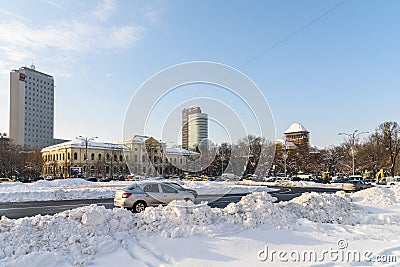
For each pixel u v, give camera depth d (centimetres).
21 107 11988
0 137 8956
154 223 766
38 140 12525
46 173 8144
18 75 12044
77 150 7175
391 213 1159
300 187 4166
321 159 7525
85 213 722
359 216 1042
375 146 6047
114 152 6725
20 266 548
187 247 679
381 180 4872
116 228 729
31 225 680
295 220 907
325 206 1060
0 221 689
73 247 634
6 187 2867
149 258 629
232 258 648
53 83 13250
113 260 611
